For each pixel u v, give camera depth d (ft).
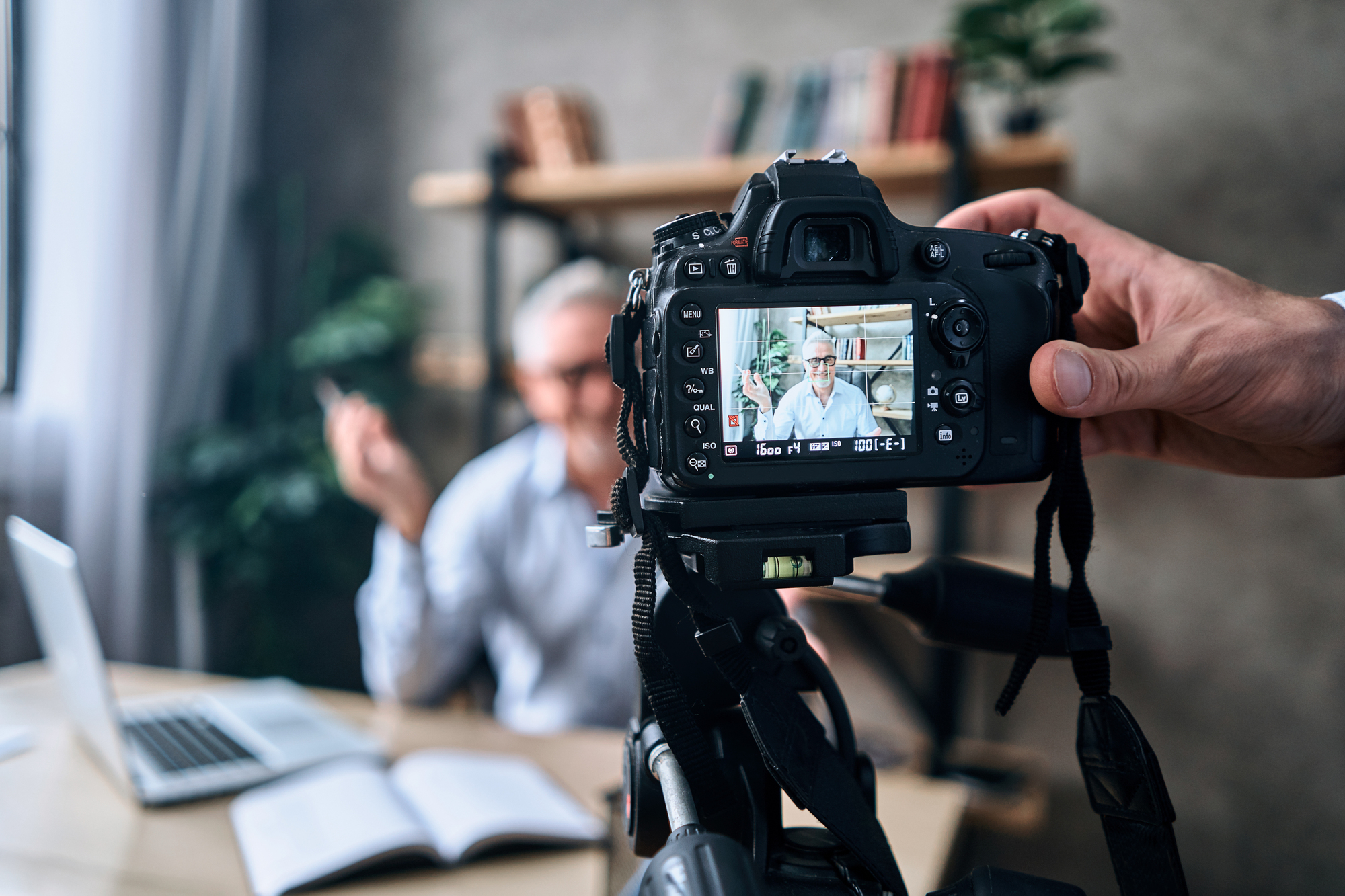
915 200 6.57
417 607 5.27
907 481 1.32
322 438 7.06
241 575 6.70
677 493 1.29
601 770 3.37
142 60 6.95
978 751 5.73
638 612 1.17
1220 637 6.01
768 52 7.10
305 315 7.98
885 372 1.31
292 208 8.30
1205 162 6.02
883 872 1.14
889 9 6.78
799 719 1.22
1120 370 1.40
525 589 5.47
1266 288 1.77
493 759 3.34
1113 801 1.26
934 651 5.28
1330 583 5.77
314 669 8.14
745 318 1.26
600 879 2.55
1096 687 1.29
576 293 5.33
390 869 2.56
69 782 3.16
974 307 1.33
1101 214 6.24
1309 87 5.81
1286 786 5.87
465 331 8.09
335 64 8.40
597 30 7.58
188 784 3.08
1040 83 5.42
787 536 1.18
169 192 7.26
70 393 6.73
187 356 7.48
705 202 6.47
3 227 6.41
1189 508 6.07
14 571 6.43
